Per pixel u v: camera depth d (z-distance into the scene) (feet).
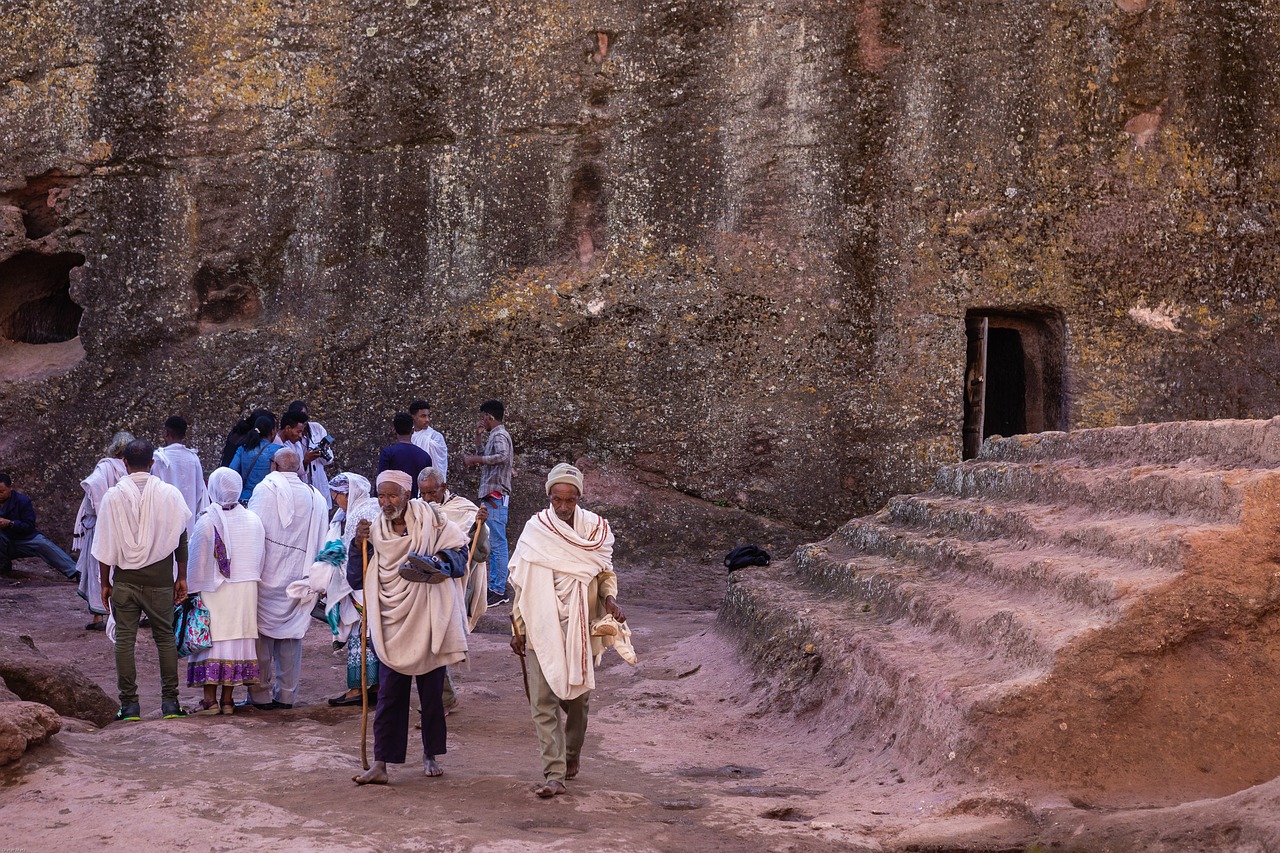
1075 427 43.42
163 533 23.86
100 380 45.52
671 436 43.88
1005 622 19.71
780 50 43.50
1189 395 44.04
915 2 43.29
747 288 43.62
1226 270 44.50
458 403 44.37
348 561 19.04
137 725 22.65
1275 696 18.08
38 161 45.93
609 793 18.08
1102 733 17.67
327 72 45.11
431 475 20.22
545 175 44.32
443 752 19.30
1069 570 20.03
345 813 16.56
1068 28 43.75
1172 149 44.34
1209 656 18.22
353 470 44.37
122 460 33.27
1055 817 15.89
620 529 43.57
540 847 14.88
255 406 44.83
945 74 43.47
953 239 43.47
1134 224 44.06
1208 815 14.55
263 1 45.21
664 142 43.98
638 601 40.11
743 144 43.70
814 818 17.10
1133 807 16.65
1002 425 48.24
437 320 44.62
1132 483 21.80
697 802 17.90
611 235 44.27
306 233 45.24
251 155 45.37
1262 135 44.88
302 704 26.35
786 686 25.07
